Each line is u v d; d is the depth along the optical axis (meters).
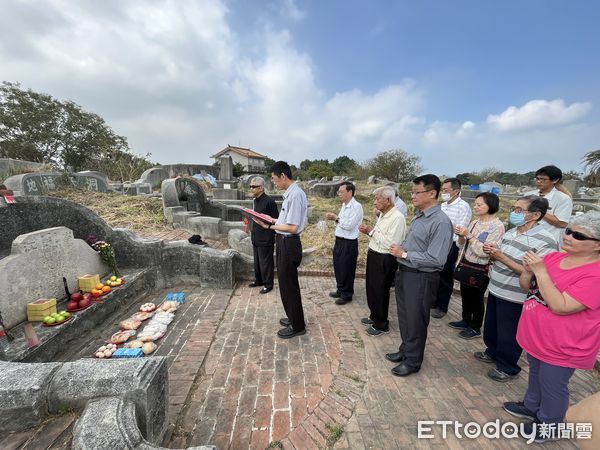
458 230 3.16
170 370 2.64
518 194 20.02
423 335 2.58
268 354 2.95
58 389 1.62
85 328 3.04
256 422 2.13
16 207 3.08
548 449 1.95
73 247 3.37
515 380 2.66
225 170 15.02
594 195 16.88
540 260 1.79
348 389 2.49
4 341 2.43
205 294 4.35
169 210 7.48
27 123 20.59
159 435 1.82
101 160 18.06
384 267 3.16
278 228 2.99
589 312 1.70
